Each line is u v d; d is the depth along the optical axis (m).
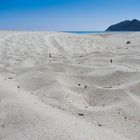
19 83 7.12
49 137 3.30
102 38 21.97
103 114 5.00
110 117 4.87
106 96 6.04
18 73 8.75
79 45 16.75
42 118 3.89
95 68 8.40
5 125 3.77
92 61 9.98
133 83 6.50
